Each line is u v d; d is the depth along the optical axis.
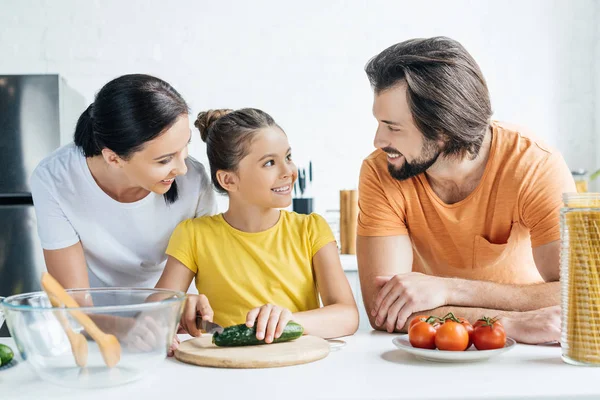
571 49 3.40
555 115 3.40
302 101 3.38
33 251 2.75
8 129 2.77
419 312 1.29
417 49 1.36
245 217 1.46
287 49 3.36
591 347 0.97
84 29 3.24
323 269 1.43
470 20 3.39
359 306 2.72
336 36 3.38
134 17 3.28
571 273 0.99
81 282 1.52
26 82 2.77
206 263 1.44
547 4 3.39
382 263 1.50
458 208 1.49
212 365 0.99
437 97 1.32
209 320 1.18
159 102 1.22
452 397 0.82
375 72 1.37
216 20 3.33
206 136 1.60
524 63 3.39
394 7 3.39
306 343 1.09
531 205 1.42
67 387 0.87
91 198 1.50
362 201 1.55
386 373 0.95
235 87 3.34
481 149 1.46
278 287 1.42
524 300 1.30
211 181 1.50
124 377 0.87
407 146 1.37
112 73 3.26
